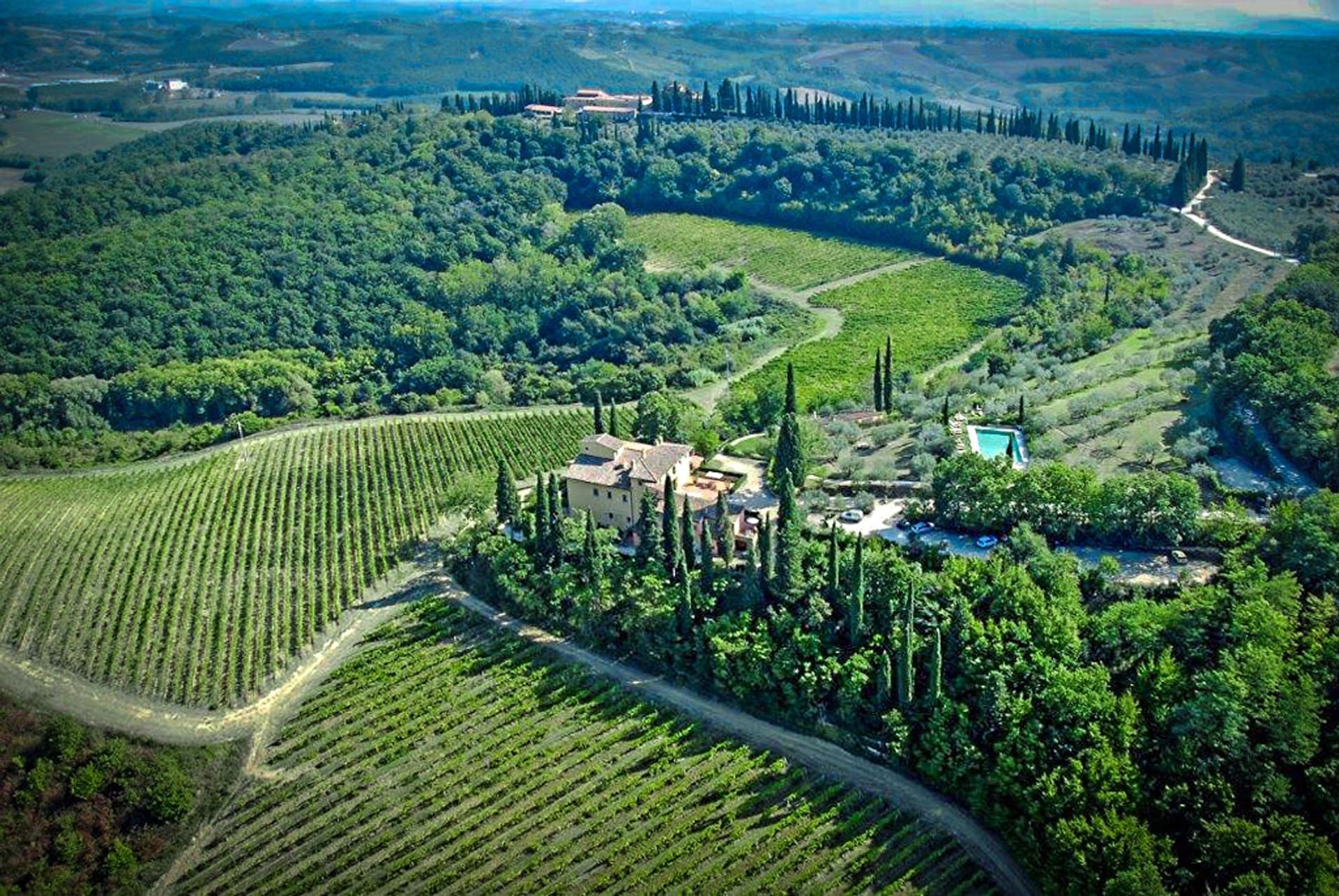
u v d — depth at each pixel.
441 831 108.12
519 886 100.94
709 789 110.06
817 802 106.94
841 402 188.75
